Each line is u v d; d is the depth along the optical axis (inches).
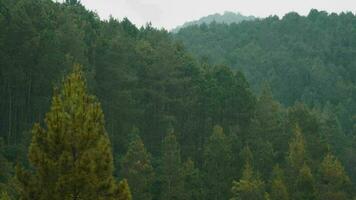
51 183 780.6
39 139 794.2
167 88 3558.1
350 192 2613.2
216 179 2805.1
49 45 2642.7
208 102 3543.3
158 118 3368.6
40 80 2618.1
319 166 2778.1
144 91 3388.3
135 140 2455.7
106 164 802.2
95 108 821.9
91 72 2807.6
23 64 2588.6
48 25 2854.3
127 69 3245.6
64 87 829.2
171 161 2578.7
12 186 1400.1
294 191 2568.9
